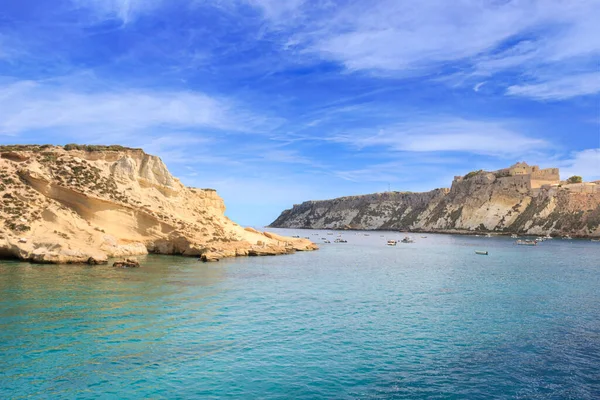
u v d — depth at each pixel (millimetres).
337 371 19734
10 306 28812
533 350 23141
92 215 61062
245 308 31453
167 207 70438
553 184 195000
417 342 24250
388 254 92188
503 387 18406
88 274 42875
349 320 28891
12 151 63688
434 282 47625
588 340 24984
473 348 23359
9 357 19859
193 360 20484
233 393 17188
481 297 38094
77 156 67750
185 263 56656
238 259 67375
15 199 55875
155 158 73250
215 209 86250
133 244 62219
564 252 98500
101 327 24859
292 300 35125
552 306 34250
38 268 45562
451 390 18031
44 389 16938
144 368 19297
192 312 29391
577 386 18625
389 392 17688
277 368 19875
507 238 169875
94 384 17531
